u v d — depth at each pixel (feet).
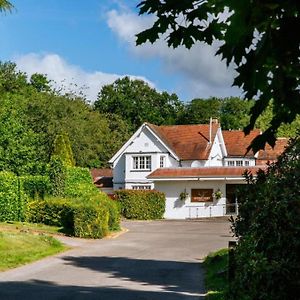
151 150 159.43
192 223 120.26
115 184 165.48
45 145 163.32
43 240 69.51
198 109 280.92
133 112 288.71
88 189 115.34
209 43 13.94
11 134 119.44
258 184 28.12
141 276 47.52
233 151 175.94
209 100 283.79
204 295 37.55
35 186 103.04
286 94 9.15
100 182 181.47
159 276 47.42
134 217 136.26
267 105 9.49
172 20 13.44
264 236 17.28
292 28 8.30
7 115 120.78
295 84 9.05
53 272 49.85
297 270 15.97
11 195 89.71
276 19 8.33
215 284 40.63
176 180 143.54
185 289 40.47
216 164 168.04
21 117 137.59
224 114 283.59
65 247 69.36
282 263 15.96
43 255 60.70
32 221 92.53
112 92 290.56
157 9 12.96
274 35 8.46
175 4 12.44
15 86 195.00
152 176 145.07
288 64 8.64
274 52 8.56
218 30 13.74
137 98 290.35
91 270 51.16
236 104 278.87
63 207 89.15
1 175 89.71
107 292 39.14
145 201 136.77
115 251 67.05
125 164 161.48
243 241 17.87
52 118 169.78
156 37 13.66
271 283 15.89
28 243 65.51
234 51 9.38
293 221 16.83
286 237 16.83
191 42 13.98
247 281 16.37
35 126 165.27
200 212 143.33
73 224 84.02
